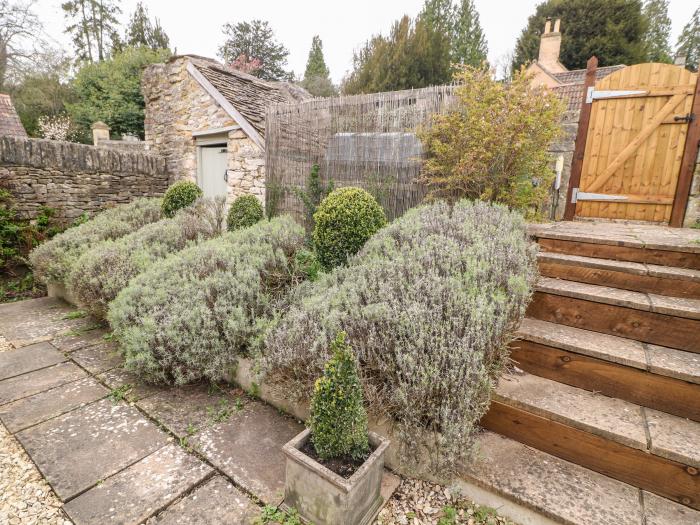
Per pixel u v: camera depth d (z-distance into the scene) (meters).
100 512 1.77
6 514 1.76
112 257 4.13
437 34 18.11
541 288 2.65
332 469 1.70
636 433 1.78
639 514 1.61
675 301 2.35
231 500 1.87
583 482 1.80
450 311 2.09
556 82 14.52
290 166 6.02
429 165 4.34
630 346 2.23
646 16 18.91
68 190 6.69
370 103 4.99
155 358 2.77
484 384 1.82
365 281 2.59
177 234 4.92
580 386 2.21
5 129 11.95
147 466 2.07
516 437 2.08
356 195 3.85
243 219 5.53
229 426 2.42
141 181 7.95
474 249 2.72
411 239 3.16
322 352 2.14
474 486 1.85
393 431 1.99
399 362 1.90
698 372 1.89
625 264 2.77
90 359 3.35
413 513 1.82
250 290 3.14
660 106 4.42
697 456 1.62
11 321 4.25
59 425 2.41
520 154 4.01
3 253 5.50
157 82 8.58
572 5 18.86
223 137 7.55
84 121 17.44
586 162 4.88
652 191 4.57
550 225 4.06
